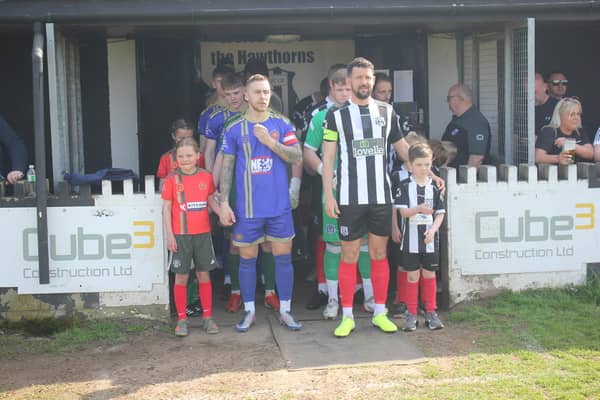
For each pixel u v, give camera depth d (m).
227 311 6.77
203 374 5.24
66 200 6.18
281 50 8.91
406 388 4.89
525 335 5.80
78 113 7.81
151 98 7.97
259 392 4.90
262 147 5.96
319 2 6.44
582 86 8.61
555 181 6.61
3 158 7.23
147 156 7.99
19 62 7.86
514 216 6.57
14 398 4.89
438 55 8.42
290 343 5.82
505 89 7.29
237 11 6.38
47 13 6.27
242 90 6.56
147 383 5.10
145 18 6.37
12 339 5.98
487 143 7.31
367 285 6.59
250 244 6.07
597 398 4.68
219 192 6.12
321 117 6.26
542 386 4.87
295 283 7.81
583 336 5.76
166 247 6.25
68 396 4.91
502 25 7.32
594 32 8.55
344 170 5.79
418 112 8.15
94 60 7.87
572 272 6.72
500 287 6.62
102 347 5.82
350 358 5.47
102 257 6.24
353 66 5.70
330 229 6.27
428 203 5.92
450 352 5.55
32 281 6.22
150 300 6.30
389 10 6.48
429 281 6.07
